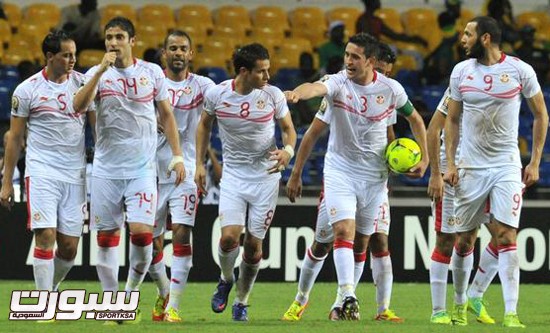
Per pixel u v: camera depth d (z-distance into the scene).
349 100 33.03
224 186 33.91
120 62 31.47
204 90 35.09
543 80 69.75
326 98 33.25
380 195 34.12
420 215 49.44
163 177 34.81
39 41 69.56
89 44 69.06
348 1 75.69
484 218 32.44
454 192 32.84
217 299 34.56
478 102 31.41
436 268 34.22
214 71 66.56
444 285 34.25
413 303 41.69
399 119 60.88
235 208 33.62
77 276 48.34
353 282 33.31
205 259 48.78
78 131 32.22
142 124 31.80
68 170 32.12
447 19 70.94
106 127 31.69
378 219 34.34
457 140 32.19
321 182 60.38
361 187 33.62
